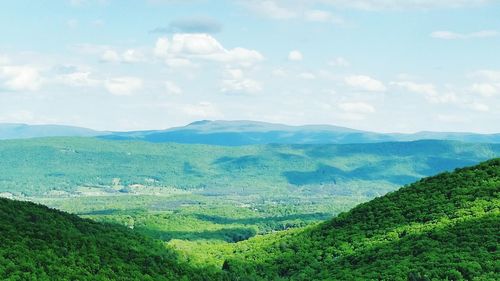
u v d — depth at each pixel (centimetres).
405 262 18125
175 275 18112
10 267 14725
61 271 15325
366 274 17988
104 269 16325
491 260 17188
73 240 17862
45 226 18738
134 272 16762
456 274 16512
